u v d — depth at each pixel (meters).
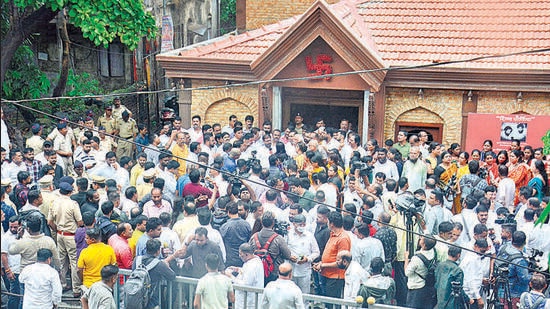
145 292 7.52
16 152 11.24
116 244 8.48
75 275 9.70
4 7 15.84
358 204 10.61
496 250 9.23
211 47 17.23
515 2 17.33
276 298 7.26
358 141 13.23
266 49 16.11
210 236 8.55
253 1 20.75
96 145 12.56
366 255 8.41
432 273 8.17
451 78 15.43
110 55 22.17
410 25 17.09
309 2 20.42
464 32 16.66
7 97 17.17
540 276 7.50
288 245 8.74
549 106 15.21
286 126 17.41
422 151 13.54
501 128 15.19
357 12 17.86
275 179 10.02
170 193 11.09
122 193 11.01
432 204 9.49
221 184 11.19
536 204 9.42
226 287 7.60
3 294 8.51
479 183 11.08
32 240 8.60
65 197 9.63
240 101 16.95
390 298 7.81
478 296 8.09
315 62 16.20
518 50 15.77
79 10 15.27
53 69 20.52
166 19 21.66
